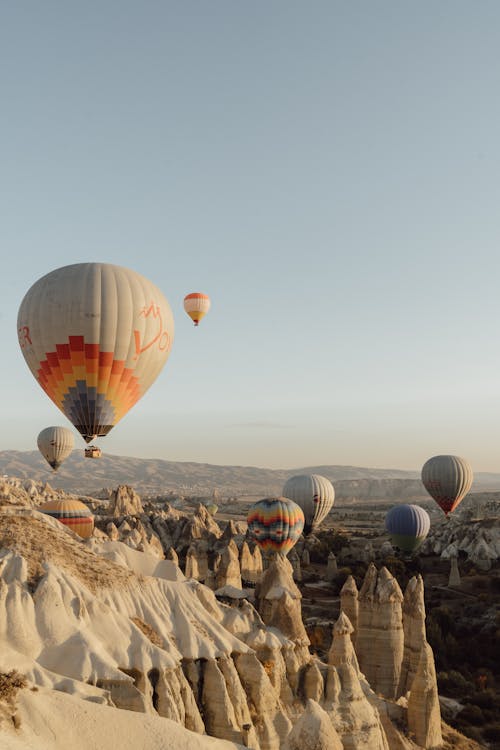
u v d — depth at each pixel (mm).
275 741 39281
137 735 30328
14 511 47406
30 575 37938
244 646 41469
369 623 56469
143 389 58750
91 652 34875
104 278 55281
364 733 42125
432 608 105062
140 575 42688
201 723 36688
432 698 49750
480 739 58719
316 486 109688
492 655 85250
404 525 106812
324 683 44031
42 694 30453
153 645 37469
